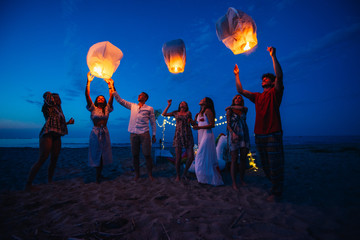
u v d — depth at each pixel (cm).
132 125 348
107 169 475
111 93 355
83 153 893
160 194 257
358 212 171
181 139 341
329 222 155
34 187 296
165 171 436
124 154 841
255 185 297
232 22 216
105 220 175
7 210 204
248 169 431
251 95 257
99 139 329
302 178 316
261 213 181
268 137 221
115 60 276
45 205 220
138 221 172
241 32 216
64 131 324
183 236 142
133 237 144
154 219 173
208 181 302
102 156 330
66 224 168
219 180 302
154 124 361
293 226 153
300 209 186
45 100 297
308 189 251
